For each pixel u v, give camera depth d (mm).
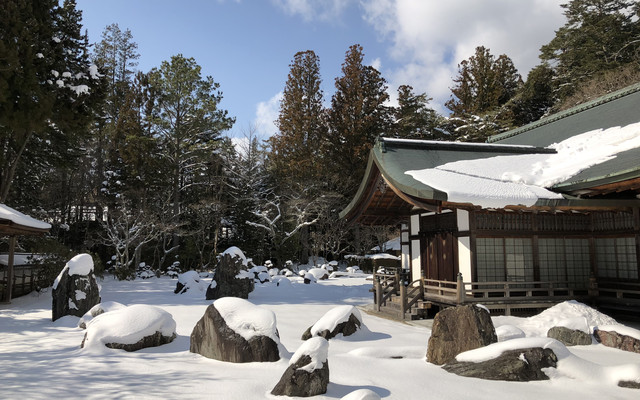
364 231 39719
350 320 9156
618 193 11969
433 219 14297
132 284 23781
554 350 6277
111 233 31578
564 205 11391
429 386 5527
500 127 37125
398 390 5312
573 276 13055
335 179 37938
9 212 15375
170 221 33969
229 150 41094
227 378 5555
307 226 39281
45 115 19000
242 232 38906
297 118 39312
